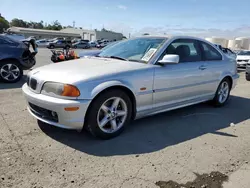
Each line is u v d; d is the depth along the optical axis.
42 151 3.03
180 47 4.39
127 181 2.52
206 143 3.51
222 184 2.55
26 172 2.58
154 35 4.57
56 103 3.08
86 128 3.35
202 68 4.67
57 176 2.54
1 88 6.52
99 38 75.75
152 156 3.05
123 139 3.51
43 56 20.28
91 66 3.61
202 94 4.87
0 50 7.04
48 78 3.28
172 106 4.29
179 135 3.76
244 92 7.42
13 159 2.80
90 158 2.93
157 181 2.54
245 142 3.61
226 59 5.41
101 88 3.22
